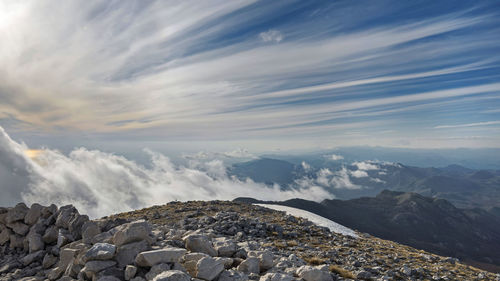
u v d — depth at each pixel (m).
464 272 24.27
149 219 37.34
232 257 14.60
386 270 20.66
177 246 14.57
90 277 10.96
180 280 9.29
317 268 14.09
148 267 11.14
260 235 27.64
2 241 16.78
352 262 21.25
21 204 17.80
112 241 13.01
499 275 24.17
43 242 15.50
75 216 15.79
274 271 13.35
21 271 13.73
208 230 26.27
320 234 32.38
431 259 28.05
